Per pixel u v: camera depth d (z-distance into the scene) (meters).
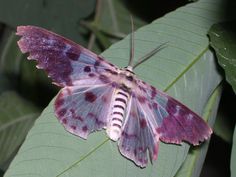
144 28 0.25
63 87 0.23
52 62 0.23
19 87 0.37
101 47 0.35
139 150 0.23
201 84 0.24
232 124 0.27
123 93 0.24
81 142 0.22
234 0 0.25
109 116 0.23
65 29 0.34
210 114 0.25
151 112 0.24
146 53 0.24
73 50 0.24
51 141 0.22
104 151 0.23
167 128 0.23
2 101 0.36
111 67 0.24
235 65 0.24
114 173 0.22
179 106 0.23
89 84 0.24
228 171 0.33
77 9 0.34
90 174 0.22
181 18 0.25
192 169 0.25
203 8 0.25
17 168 0.22
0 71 0.38
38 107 0.36
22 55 0.38
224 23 0.25
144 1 0.34
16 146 0.34
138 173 0.23
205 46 0.25
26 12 0.34
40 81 0.37
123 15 0.35
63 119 0.22
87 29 0.36
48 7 0.34
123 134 0.23
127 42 0.24
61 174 0.22
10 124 0.35
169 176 0.23
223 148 0.32
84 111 0.23
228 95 0.27
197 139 0.23
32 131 0.22
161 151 0.23
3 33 0.38
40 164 0.22
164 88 0.24
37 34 0.23
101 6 0.35
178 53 0.24
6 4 0.34
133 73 0.24
